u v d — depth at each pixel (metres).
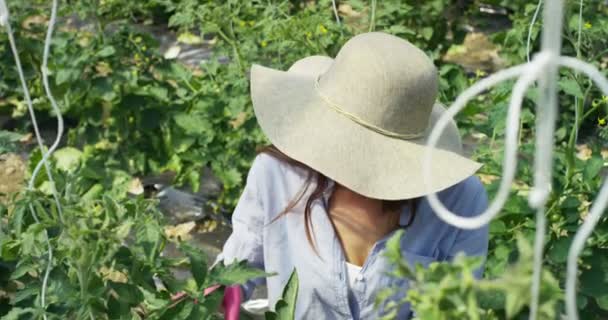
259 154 1.93
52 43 4.23
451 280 1.03
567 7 3.32
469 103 3.88
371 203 1.80
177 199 4.12
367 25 4.31
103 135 4.21
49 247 1.77
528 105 3.87
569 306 0.86
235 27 4.28
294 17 3.89
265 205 1.87
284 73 1.99
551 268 2.70
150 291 1.78
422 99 1.69
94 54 3.94
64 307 1.84
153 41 4.16
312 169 1.83
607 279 2.54
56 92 4.37
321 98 1.80
